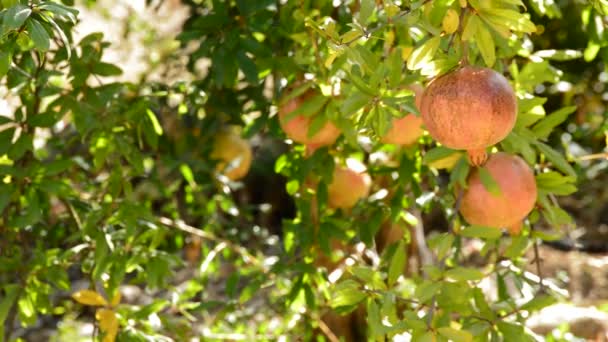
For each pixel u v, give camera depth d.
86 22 5.63
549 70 2.89
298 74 3.08
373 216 3.32
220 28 3.20
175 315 5.40
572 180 2.56
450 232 2.42
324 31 2.28
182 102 3.72
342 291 2.47
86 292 3.20
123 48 5.27
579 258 6.33
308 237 3.27
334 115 2.67
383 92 2.29
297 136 2.84
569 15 4.87
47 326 6.26
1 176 3.00
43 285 3.30
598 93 5.40
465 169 2.43
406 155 3.12
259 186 7.84
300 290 3.42
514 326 2.49
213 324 4.20
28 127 3.05
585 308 5.18
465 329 2.57
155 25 5.64
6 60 2.30
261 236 4.78
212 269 4.25
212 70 3.35
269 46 3.38
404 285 3.42
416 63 2.09
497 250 3.12
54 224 3.90
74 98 3.04
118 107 3.32
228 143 4.37
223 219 4.80
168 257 3.27
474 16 2.04
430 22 2.19
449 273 2.35
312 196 3.30
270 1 3.12
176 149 4.34
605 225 6.94
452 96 1.95
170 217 4.88
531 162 2.45
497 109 1.94
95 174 4.19
